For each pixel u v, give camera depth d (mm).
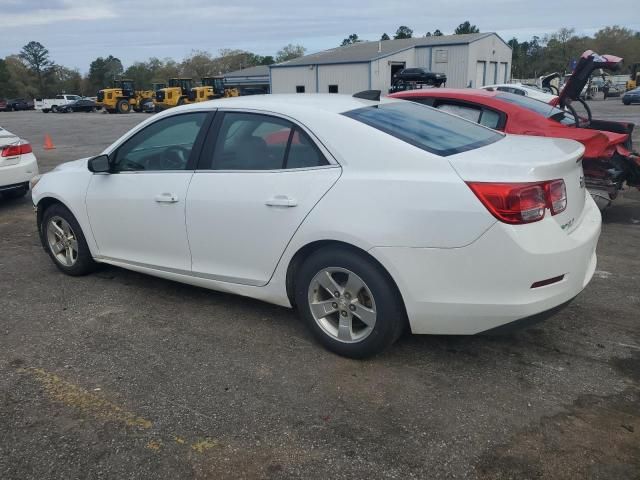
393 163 3115
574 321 3906
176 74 111750
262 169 3557
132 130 4289
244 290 3797
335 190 3215
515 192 2824
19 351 3619
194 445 2674
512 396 3021
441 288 3002
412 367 3336
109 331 3883
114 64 111688
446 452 2594
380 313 3191
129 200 4211
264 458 2578
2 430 2811
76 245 4809
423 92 6738
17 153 7684
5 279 4941
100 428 2812
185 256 4023
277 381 3213
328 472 2484
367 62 38562
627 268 4996
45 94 105062
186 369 3361
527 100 6945
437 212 2928
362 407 2949
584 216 3459
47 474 2500
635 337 3666
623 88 53531
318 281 3406
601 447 2605
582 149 3408
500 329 3020
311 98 3854
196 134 3926
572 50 86812
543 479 2418
